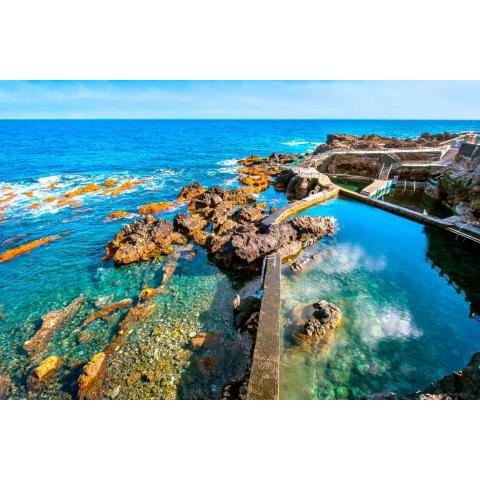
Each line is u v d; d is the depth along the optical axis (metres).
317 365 9.12
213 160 53.97
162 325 11.30
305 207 22.75
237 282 14.27
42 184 35.44
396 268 14.87
